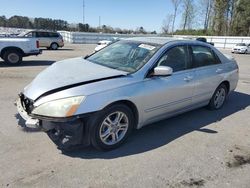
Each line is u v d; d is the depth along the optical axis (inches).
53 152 142.5
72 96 131.6
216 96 225.3
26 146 147.4
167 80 167.9
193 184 122.6
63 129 130.6
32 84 151.7
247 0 2001.7
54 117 129.8
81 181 119.6
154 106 162.9
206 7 2191.2
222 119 209.2
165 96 167.2
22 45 456.8
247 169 137.8
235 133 183.5
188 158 145.2
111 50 190.7
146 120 164.1
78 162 134.6
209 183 124.1
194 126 190.7
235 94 295.3
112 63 172.1
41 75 161.2
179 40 188.4
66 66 169.9
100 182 119.7
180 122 196.5
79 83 139.5
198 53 199.2
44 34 909.2
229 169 136.8
